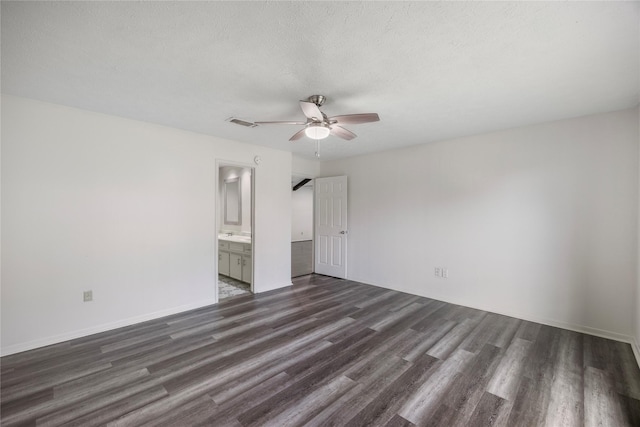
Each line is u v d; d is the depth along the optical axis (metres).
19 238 2.58
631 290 2.80
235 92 2.48
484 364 2.41
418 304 3.93
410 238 4.43
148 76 2.20
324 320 3.36
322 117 2.34
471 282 3.82
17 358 2.47
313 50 1.85
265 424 1.73
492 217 3.63
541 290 3.30
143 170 3.29
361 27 1.62
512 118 3.10
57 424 1.73
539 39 1.71
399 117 3.07
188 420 1.76
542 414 1.83
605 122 2.91
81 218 2.89
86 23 1.57
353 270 5.21
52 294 2.74
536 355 2.56
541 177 3.28
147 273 3.34
